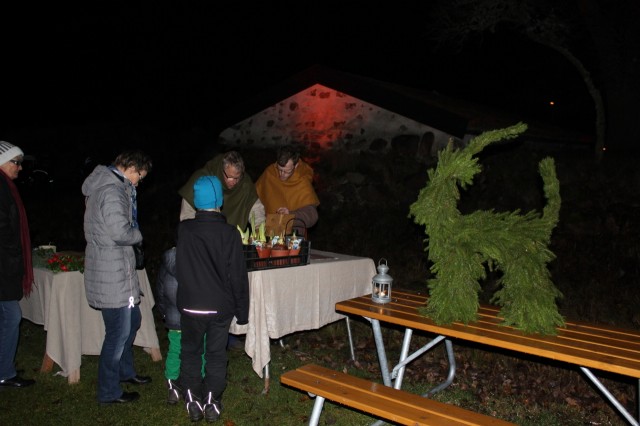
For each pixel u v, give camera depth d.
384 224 10.77
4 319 4.27
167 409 4.09
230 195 4.85
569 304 6.79
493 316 3.78
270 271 4.08
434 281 3.66
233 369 4.88
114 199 3.79
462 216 3.61
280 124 12.30
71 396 4.26
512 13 12.31
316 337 5.77
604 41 11.99
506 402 4.36
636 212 9.66
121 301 3.91
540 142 13.74
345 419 4.02
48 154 15.99
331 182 11.66
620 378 4.71
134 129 16.16
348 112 11.84
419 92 15.77
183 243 3.66
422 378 4.83
